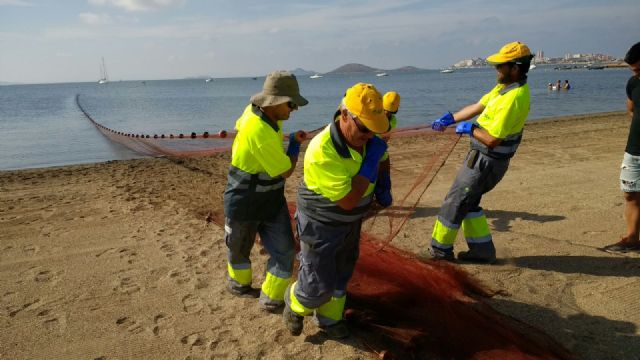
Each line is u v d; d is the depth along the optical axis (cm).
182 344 386
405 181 912
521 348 347
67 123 2575
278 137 377
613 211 702
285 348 379
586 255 543
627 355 357
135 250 583
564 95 3984
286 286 423
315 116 2741
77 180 984
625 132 1546
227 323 416
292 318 383
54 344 389
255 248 581
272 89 369
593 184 860
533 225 652
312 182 326
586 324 402
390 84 9625
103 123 2588
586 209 715
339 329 386
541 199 772
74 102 5262
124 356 372
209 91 9112
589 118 2020
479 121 468
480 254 523
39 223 692
